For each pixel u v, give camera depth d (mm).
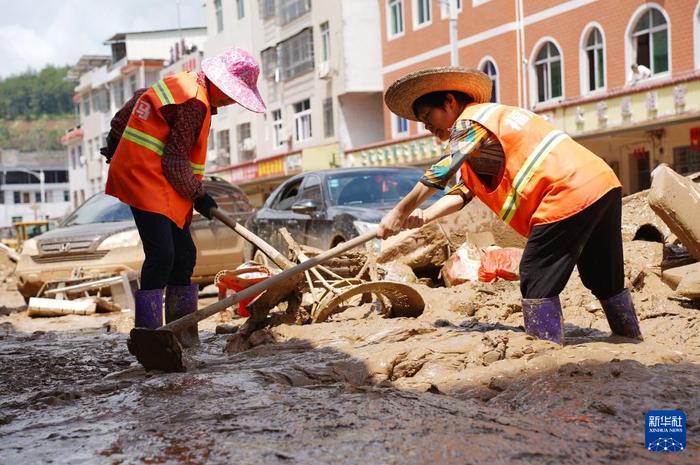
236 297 5418
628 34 24047
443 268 8852
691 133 23047
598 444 3219
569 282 7219
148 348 5109
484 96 5207
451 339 5184
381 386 4602
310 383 4672
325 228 10867
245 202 13812
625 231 8141
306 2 39188
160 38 66500
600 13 24812
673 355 4648
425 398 3959
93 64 75812
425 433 3346
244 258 13203
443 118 5184
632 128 22812
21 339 8172
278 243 12070
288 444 3279
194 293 6430
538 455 3084
